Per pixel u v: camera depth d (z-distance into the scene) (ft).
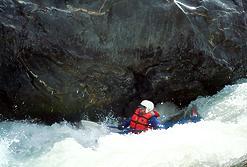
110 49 29.22
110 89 30.14
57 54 28.40
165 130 26.13
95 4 29.07
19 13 27.78
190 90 32.30
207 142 22.79
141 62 30.12
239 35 33.14
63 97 29.27
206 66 31.71
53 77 28.81
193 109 29.73
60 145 24.21
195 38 30.63
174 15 29.76
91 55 28.99
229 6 33.01
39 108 29.63
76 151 23.48
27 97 29.27
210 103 30.94
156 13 29.48
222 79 33.06
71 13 28.66
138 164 21.44
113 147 23.84
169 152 21.97
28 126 28.94
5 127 28.53
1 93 29.45
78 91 29.40
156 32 29.66
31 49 28.07
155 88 31.22
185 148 22.11
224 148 22.07
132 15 29.25
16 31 27.61
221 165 20.79
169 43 30.07
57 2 28.81
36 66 28.53
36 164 23.06
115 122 31.22
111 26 29.09
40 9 28.12
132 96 31.17
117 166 21.52
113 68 29.63
